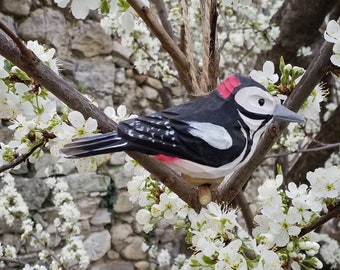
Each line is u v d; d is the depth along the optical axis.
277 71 2.67
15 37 0.83
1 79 0.98
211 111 0.79
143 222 1.18
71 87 0.93
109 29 2.54
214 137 0.76
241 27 2.82
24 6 3.32
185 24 0.96
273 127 1.06
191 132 0.76
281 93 1.12
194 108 0.80
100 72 3.75
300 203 1.06
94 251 3.72
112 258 3.88
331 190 1.06
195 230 1.02
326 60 1.06
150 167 0.94
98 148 0.76
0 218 2.90
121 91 3.93
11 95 0.97
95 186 3.73
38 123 1.05
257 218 1.08
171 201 1.11
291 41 2.61
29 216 3.36
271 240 0.97
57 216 3.47
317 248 1.08
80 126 0.93
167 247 4.20
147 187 1.20
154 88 4.13
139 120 0.78
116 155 3.85
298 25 2.55
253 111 0.80
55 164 3.45
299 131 2.67
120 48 3.85
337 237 3.77
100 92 3.76
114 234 3.87
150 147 0.76
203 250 0.87
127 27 1.02
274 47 2.65
